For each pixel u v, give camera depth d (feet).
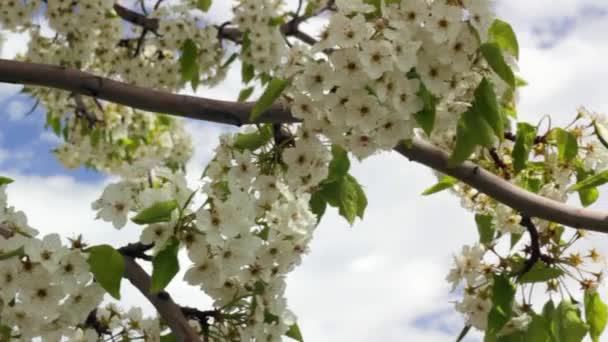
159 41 21.94
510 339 14.19
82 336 11.23
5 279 9.61
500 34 11.32
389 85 10.91
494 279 13.93
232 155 13.75
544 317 14.24
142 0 22.06
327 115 11.82
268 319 11.63
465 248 14.65
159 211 9.58
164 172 10.21
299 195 12.43
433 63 11.01
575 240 14.52
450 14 10.73
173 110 12.98
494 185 13.69
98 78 13.00
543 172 15.44
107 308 12.03
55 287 9.75
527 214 13.74
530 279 14.25
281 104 12.73
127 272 11.18
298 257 11.38
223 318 11.40
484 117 11.50
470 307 14.53
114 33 22.41
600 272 14.25
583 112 14.93
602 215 13.44
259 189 12.71
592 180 14.07
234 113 12.88
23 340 10.13
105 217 10.25
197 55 20.66
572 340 13.92
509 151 15.46
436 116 11.82
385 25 10.91
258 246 10.13
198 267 10.14
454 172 13.71
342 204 14.48
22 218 10.25
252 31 20.59
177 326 11.12
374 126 11.16
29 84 13.08
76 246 9.86
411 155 13.65
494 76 11.84
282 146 13.51
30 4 20.98
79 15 20.51
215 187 13.34
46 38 21.74
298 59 12.42
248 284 11.32
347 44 10.73
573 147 14.42
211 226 9.81
